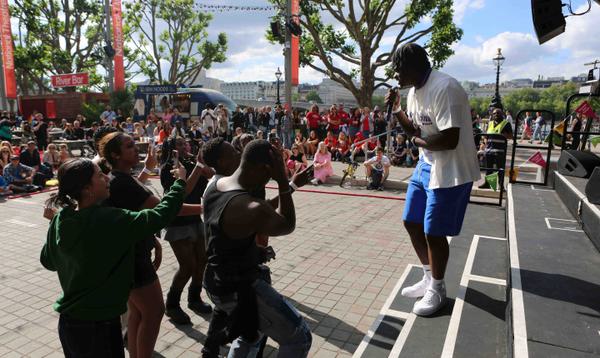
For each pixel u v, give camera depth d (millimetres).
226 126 15969
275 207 2904
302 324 2354
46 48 34156
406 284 3836
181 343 3576
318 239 6484
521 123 25312
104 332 2160
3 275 5160
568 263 2887
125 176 2793
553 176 5832
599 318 2127
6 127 15805
